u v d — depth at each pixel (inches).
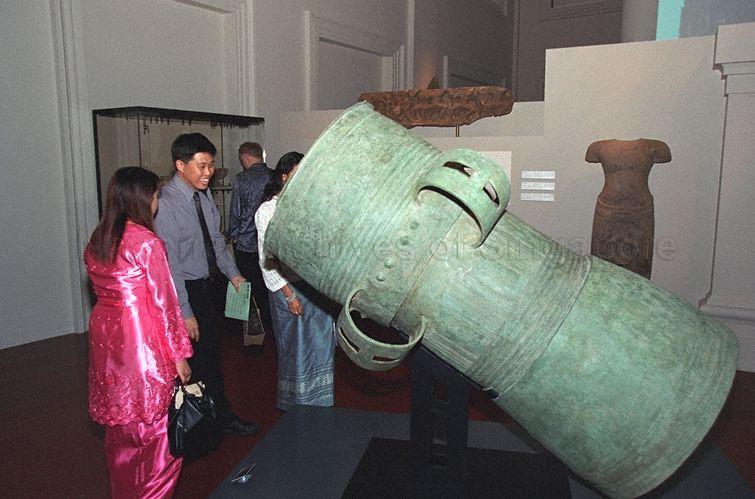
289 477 95.4
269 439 107.2
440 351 75.4
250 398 138.6
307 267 75.4
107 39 194.9
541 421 72.7
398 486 89.4
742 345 157.6
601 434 69.5
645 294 73.5
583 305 70.7
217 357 112.8
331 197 70.9
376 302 73.0
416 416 88.6
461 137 197.9
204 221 114.4
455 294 70.8
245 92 239.1
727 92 156.3
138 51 205.2
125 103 201.9
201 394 89.7
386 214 69.9
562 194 184.7
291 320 116.3
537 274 71.4
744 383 147.6
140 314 80.2
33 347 178.7
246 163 190.5
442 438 101.4
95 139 189.5
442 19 380.2
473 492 87.7
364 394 140.3
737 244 158.6
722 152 160.4
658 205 172.1
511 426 115.6
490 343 71.1
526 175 189.0
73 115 185.2
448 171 66.6
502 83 473.4
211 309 111.1
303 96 268.4
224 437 118.6
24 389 145.2
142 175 82.1
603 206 171.0
